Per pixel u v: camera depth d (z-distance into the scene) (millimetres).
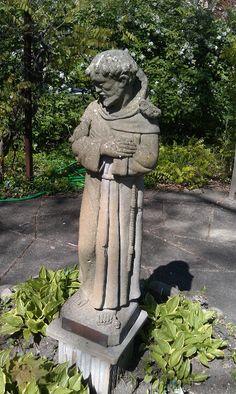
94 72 2447
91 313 3098
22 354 3432
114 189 2754
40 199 6277
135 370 3359
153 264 4977
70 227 5629
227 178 7113
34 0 5656
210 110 8250
